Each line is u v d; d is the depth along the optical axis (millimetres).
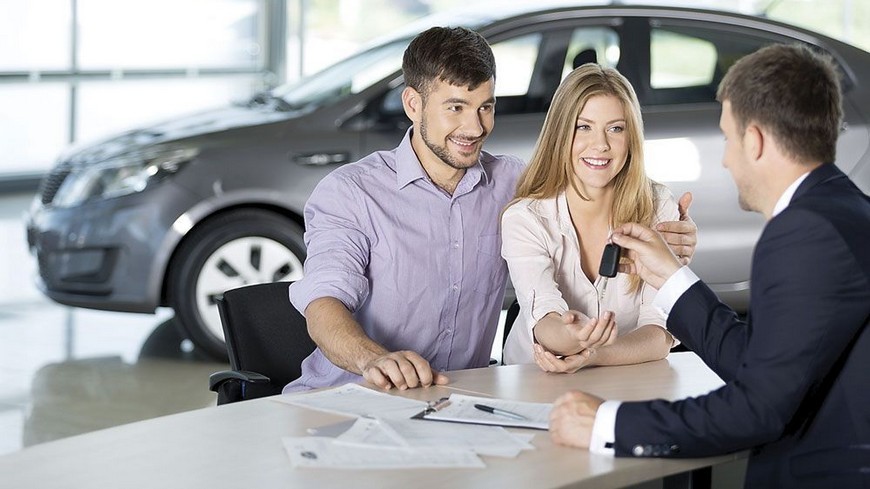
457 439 2334
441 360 3246
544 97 5664
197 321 5402
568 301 3188
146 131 5680
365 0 12172
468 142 3043
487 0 12133
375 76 5668
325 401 2588
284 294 3324
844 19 11875
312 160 5406
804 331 2236
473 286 3238
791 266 2250
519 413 2512
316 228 3135
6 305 6668
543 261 3105
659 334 3061
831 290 2232
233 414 2492
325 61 12141
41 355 5660
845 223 2250
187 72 11289
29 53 10273
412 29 6055
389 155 3215
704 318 2594
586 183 3129
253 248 5438
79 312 6527
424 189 3170
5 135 10281
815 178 2305
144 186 5312
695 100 5797
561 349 2908
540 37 5684
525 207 3162
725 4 11414
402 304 3168
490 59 3027
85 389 5121
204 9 11336
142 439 2322
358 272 3074
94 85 10703
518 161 3387
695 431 2279
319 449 2254
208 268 5395
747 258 5711
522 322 3268
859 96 5859
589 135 3107
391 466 2184
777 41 5906
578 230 3195
